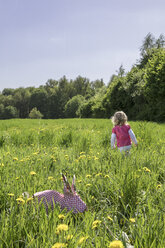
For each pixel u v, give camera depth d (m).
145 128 9.20
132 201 3.19
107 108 51.12
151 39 55.44
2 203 3.02
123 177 3.54
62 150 6.75
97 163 4.70
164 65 31.97
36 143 7.91
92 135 9.22
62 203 2.91
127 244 2.28
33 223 2.30
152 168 4.46
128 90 42.84
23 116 154.25
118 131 6.06
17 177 3.60
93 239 2.17
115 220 2.80
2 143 8.05
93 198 3.28
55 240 2.00
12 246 2.01
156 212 2.58
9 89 189.38
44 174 4.25
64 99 140.88
